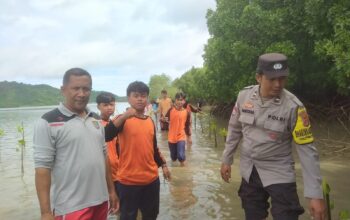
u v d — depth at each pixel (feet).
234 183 24.73
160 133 59.72
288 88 56.44
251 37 53.57
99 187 11.46
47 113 11.21
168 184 25.27
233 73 60.34
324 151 35.45
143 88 15.12
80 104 11.28
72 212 10.91
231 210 19.54
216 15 59.47
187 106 44.86
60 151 11.04
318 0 38.09
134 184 15.08
